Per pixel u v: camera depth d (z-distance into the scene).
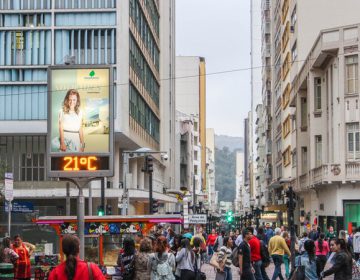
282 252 25.45
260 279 22.61
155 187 77.50
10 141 56.50
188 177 114.62
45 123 54.03
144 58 66.31
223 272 19.58
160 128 84.81
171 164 94.75
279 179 72.38
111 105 19.67
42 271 19.83
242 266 19.52
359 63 41.56
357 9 54.75
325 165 42.59
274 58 83.25
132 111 58.25
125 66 54.53
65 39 54.59
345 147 42.00
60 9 54.69
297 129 54.66
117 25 54.56
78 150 19.58
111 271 19.55
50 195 54.19
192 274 17.50
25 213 42.47
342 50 42.44
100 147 19.58
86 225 22.91
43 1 54.84
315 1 55.19
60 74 19.72
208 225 72.88
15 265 18.47
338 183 42.34
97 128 19.61
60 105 19.69
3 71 54.47
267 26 97.06
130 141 58.62
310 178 48.19
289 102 62.00
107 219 22.94
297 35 55.78
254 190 154.00
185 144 113.94
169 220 23.03
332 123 43.97
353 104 41.97
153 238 18.55
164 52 88.12
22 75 54.56
